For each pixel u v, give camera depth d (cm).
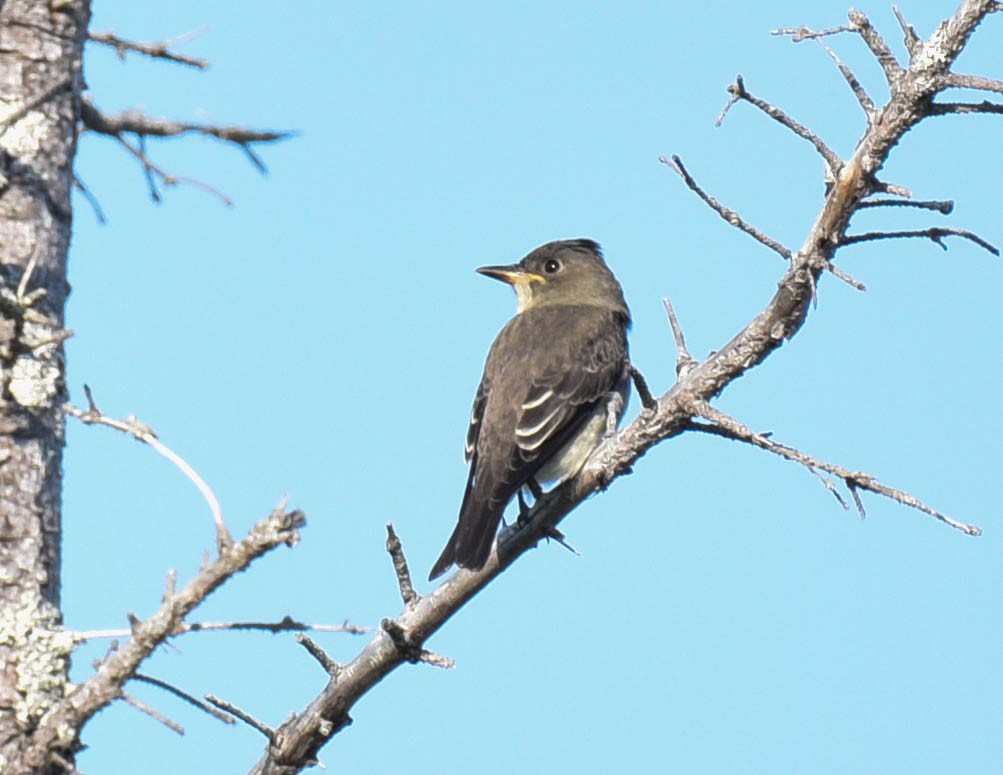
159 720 795
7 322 885
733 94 1030
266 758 1143
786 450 1041
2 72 941
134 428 786
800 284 1070
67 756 823
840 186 1028
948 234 1036
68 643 853
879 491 999
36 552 870
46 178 935
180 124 1046
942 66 975
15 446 875
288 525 759
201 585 766
